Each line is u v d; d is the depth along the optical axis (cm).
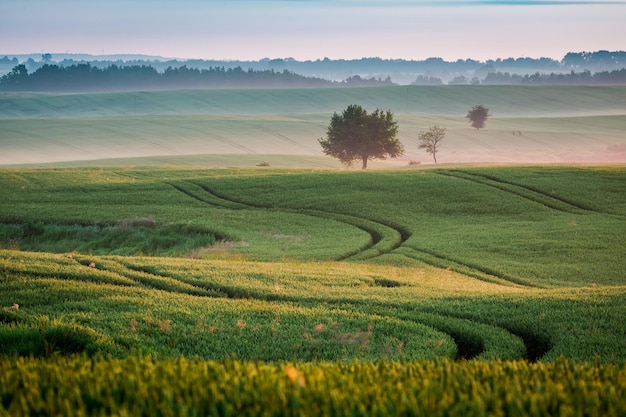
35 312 2666
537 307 2944
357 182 10081
